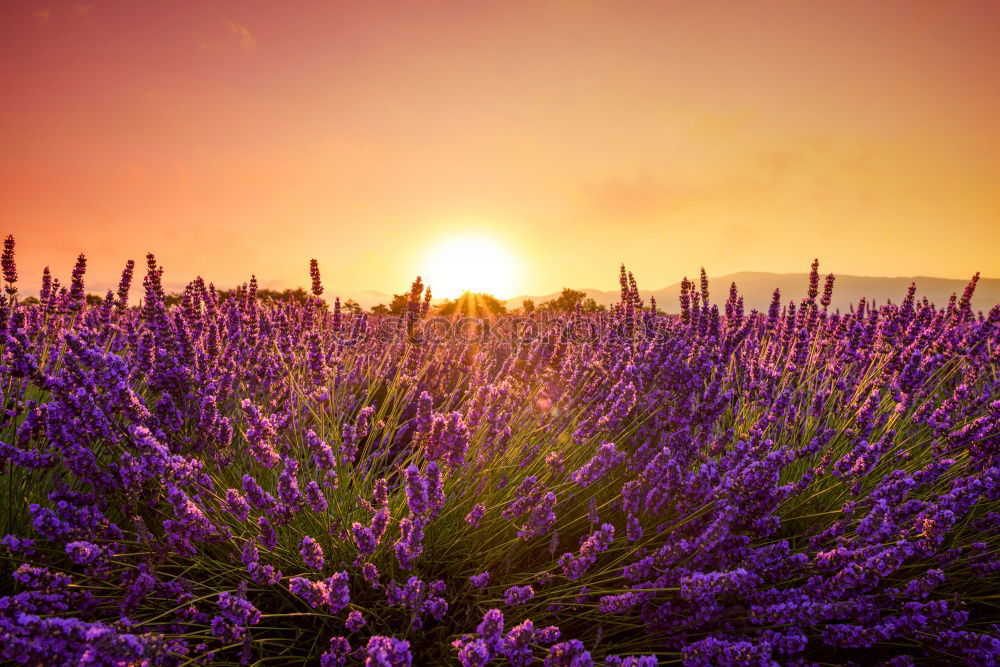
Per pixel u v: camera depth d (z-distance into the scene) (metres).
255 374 3.60
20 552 1.96
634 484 2.23
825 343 4.91
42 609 1.61
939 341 3.79
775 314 5.16
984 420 2.40
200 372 3.10
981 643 1.71
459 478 2.54
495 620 1.54
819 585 1.93
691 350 3.83
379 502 2.16
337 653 1.74
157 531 2.29
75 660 1.32
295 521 2.25
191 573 2.13
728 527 1.99
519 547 2.36
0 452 1.97
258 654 1.83
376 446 3.64
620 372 3.44
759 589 2.11
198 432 2.45
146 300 3.50
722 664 1.68
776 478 2.06
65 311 3.88
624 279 5.17
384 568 2.14
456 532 2.39
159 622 1.84
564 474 2.85
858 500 2.58
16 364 2.06
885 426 3.14
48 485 2.37
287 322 4.80
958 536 2.31
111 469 2.02
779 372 4.04
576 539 2.53
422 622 1.91
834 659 2.04
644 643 1.98
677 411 2.99
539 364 3.49
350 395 4.11
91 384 2.15
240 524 2.24
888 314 4.55
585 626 2.13
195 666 1.62
